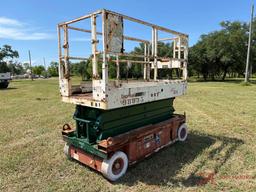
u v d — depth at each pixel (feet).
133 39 16.28
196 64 120.26
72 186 10.19
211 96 42.96
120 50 9.78
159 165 12.16
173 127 14.83
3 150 14.66
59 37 11.47
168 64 16.67
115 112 10.95
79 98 10.69
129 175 11.06
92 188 10.00
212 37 110.93
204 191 9.57
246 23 105.09
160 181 10.50
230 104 32.86
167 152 13.93
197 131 18.60
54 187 10.12
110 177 10.28
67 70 11.46
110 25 9.20
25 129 19.84
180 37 14.74
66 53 11.37
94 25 9.45
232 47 101.60
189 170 11.53
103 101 9.37
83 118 11.24
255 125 20.36
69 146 12.73
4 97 44.75
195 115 25.00
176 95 14.35
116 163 10.56
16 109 30.32
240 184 10.09
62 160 13.05
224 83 89.92
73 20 10.52
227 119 22.88
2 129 19.81
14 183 10.55
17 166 12.28
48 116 25.53
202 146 14.99
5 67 171.73
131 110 11.85
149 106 13.19
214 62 114.83
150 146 12.73
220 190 9.63
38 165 12.40
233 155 13.42
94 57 9.60
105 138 10.64
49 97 44.73
